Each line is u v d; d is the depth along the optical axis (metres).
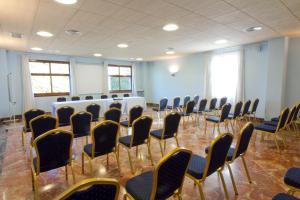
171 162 1.36
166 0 2.63
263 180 2.50
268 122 4.19
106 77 9.15
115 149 2.62
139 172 2.75
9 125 5.91
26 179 2.58
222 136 1.75
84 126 3.34
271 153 3.40
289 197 1.42
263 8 2.97
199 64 7.95
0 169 2.88
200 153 3.45
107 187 1.00
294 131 4.61
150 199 1.38
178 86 9.08
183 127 5.42
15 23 3.53
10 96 6.41
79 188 0.89
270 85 5.39
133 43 5.52
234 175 2.64
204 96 7.48
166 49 6.60
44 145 1.92
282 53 5.09
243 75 6.25
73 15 3.15
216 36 4.78
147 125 2.83
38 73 7.40
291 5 2.86
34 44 5.54
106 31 4.17
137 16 3.25
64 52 7.09
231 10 3.04
